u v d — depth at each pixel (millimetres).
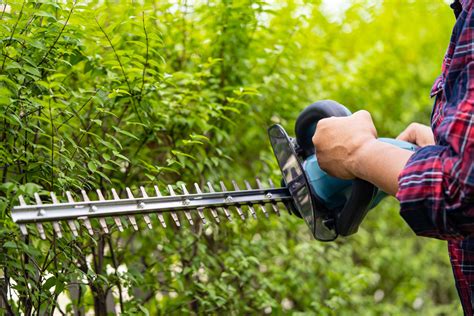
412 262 5266
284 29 3477
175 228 3178
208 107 2998
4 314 2254
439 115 1259
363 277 3846
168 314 3170
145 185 2811
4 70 2061
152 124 2678
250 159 3617
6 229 1953
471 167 1049
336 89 4340
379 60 5043
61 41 2193
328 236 1493
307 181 1443
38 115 2189
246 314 3395
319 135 1301
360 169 1244
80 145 2617
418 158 1144
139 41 2555
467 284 1367
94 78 2721
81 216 1348
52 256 2283
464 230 1120
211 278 3219
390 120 5090
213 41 3172
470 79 1087
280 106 3547
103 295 2604
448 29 5820
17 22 2023
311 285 3748
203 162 2947
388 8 5594
